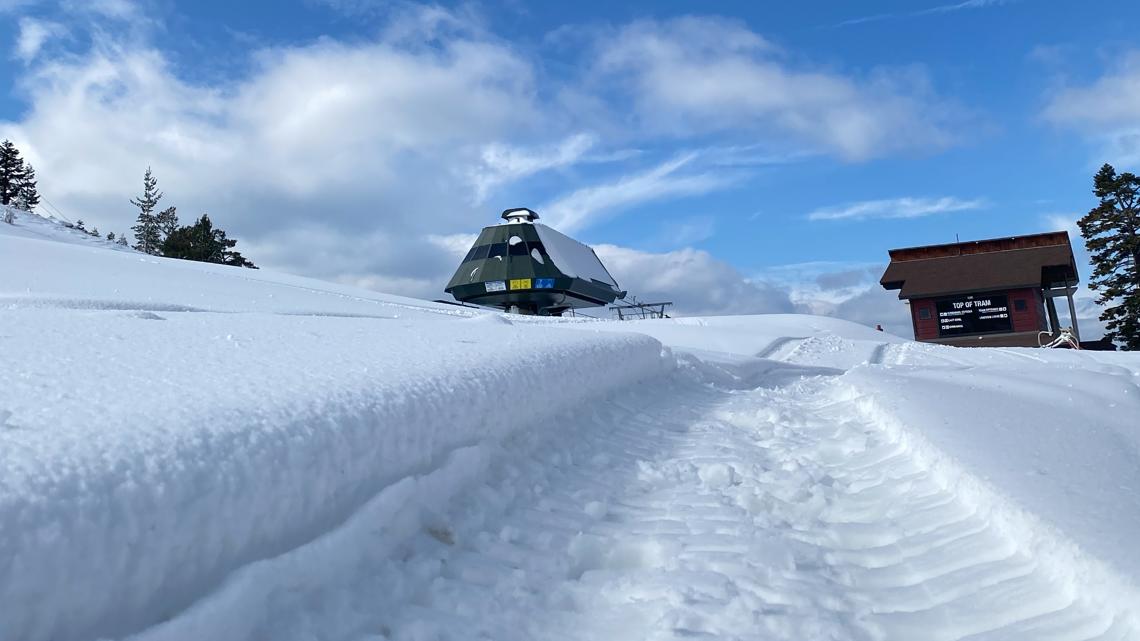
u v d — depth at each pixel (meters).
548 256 43.66
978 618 2.82
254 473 2.76
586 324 23.55
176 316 8.22
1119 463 4.07
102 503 2.26
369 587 2.88
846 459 5.25
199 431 2.84
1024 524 3.21
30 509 2.10
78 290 16.53
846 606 3.03
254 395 3.52
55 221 51.41
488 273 43.12
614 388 7.18
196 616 2.28
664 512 4.13
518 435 4.85
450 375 4.68
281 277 28.17
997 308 39.19
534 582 3.24
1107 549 2.82
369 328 7.88
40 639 2.01
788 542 3.65
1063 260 39.28
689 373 9.51
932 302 40.06
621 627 2.91
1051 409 5.69
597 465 4.94
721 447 5.62
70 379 3.68
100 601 2.15
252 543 2.66
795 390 9.13
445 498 3.69
